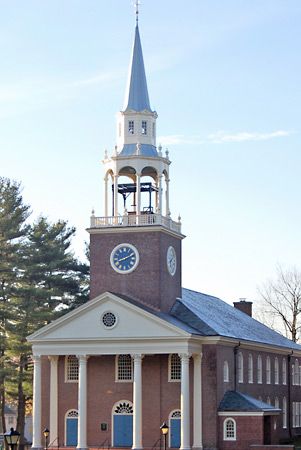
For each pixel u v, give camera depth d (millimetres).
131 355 81188
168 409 82938
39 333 83500
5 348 109000
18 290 110875
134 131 88125
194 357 82375
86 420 82875
